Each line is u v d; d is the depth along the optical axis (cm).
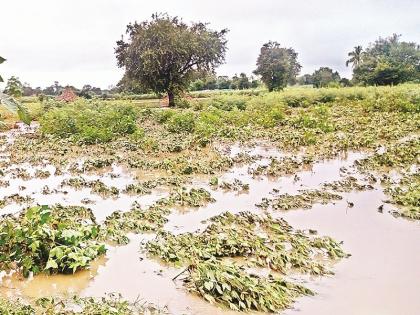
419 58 9719
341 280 620
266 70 6650
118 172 1414
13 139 2288
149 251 715
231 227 826
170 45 4350
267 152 1709
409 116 2603
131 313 519
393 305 550
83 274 640
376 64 6738
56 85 8356
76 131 2283
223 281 565
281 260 664
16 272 643
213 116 2516
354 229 825
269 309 533
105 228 810
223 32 4762
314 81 9262
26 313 501
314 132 2056
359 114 2923
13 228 669
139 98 6431
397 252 712
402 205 972
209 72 4722
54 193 1137
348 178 1204
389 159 1401
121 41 4612
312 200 1021
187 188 1166
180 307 543
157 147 1783
